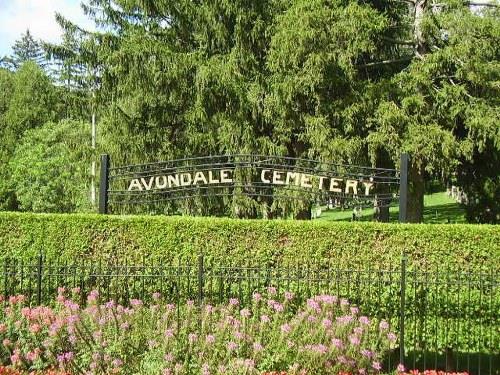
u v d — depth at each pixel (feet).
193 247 26.11
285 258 25.75
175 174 33.04
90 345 19.51
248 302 24.18
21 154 105.29
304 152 47.09
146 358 19.20
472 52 40.68
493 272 24.43
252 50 49.78
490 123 39.40
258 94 46.70
